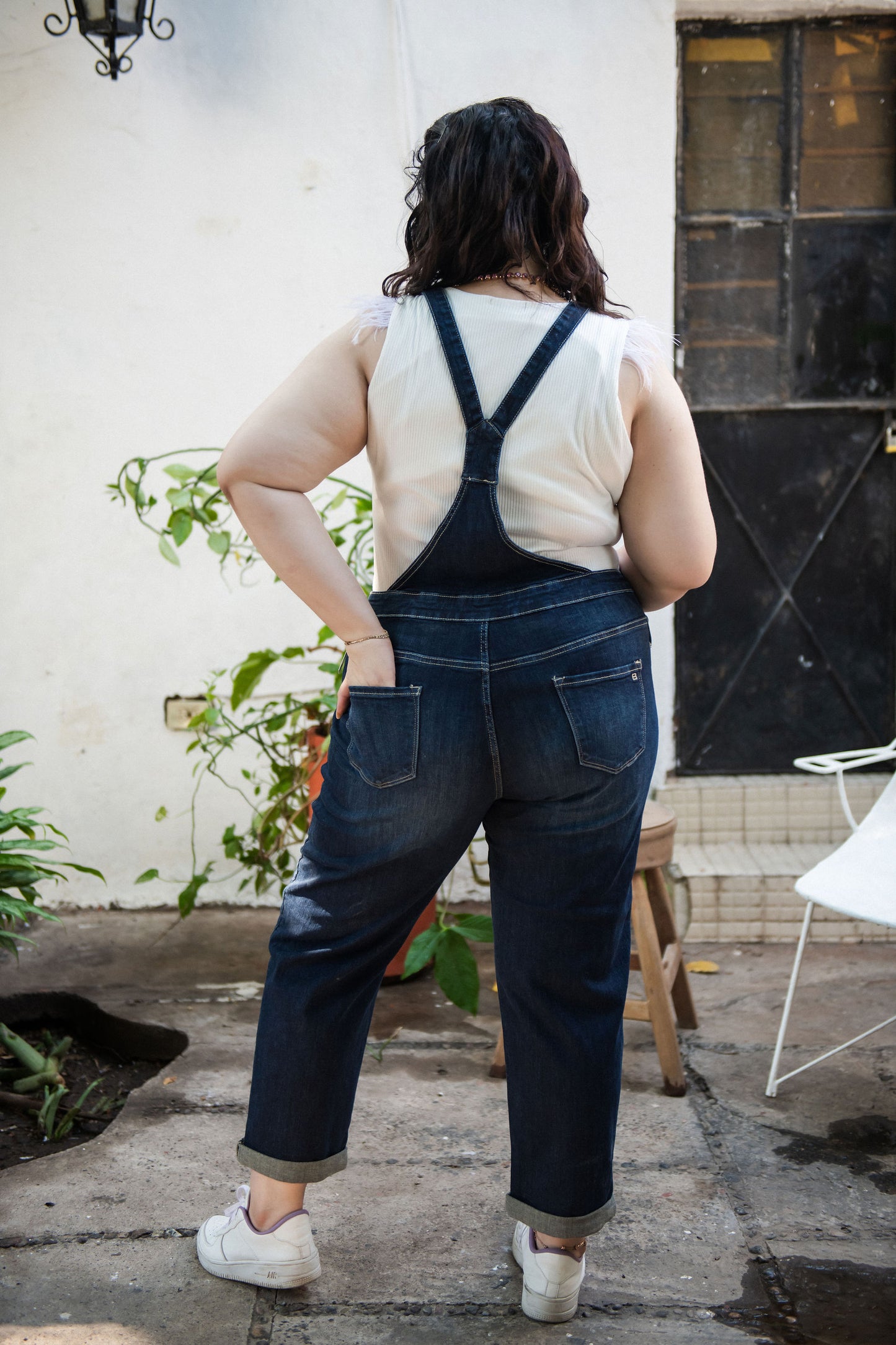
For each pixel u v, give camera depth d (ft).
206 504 9.38
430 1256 5.92
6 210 10.93
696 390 11.60
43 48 10.75
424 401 4.55
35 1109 7.76
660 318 11.14
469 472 4.53
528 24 10.80
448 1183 6.64
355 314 4.80
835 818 11.66
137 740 11.59
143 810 11.66
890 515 11.76
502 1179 6.70
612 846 4.84
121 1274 5.74
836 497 11.74
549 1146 5.16
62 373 11.17
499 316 4.59
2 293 11.03
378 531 4.95
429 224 4.74
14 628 11.42
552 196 4.71
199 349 11.23
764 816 11.67
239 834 11.64
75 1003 9.53
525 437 4.52
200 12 10.76
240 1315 5.41
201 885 10.19
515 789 4.70
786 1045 8.51
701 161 11.35
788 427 11.66
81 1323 5.34
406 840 4.75
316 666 11.47
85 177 10.94
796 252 11.48
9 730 11.51
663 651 11.55
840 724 12.00
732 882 10.74
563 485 4.61
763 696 11.94
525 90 10.89
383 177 11.06
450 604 4.66
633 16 10.77
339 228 11.11
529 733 4.55
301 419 4.67
